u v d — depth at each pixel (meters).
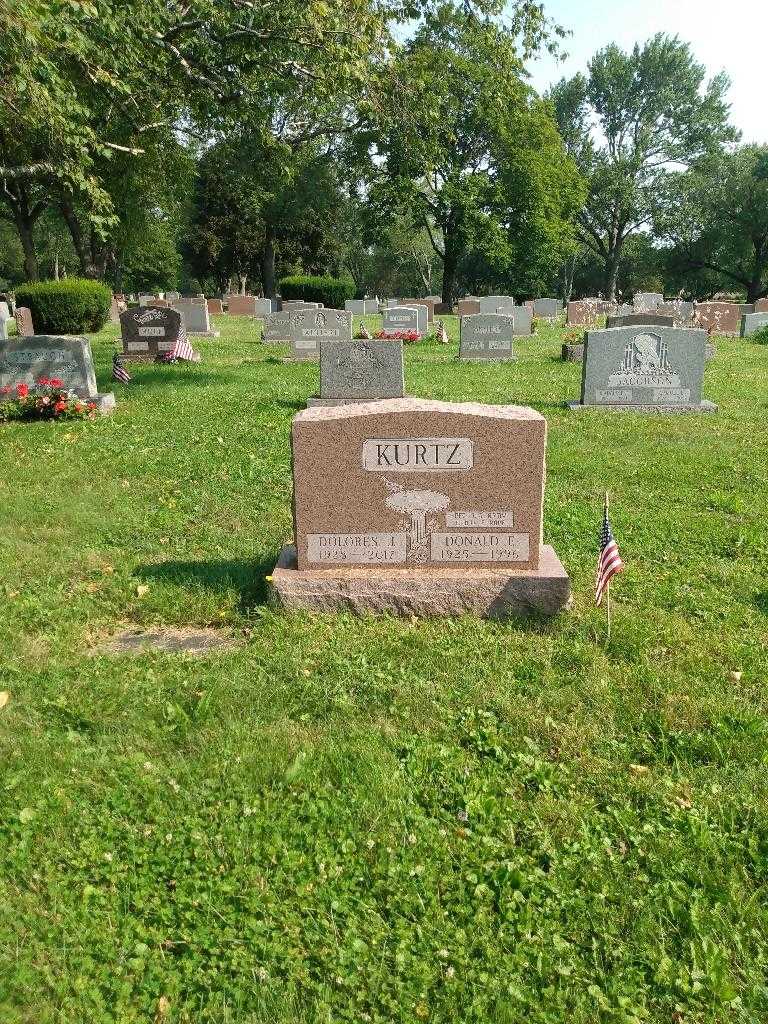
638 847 3.26
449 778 3.65
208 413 12.24
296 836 3.29
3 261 73.44
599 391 12.92
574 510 7.61
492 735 3.95
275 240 59.62
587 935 2.87
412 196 46.25
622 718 4.12
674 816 3.42
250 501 7.85
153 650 4.82
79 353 12.67
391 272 85.19
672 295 76.81
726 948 2.80
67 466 9.10
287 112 23.59
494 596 5.20
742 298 76.06
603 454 9.88
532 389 14.98
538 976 2.71
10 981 2.64
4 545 6.51
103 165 24.67
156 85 15.88
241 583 5.75
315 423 5.12
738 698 4.30
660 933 2.88
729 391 14.77
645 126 62.47
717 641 4.95
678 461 9.50
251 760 3.72
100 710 4.12
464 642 4.86
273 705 4.18
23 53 10.16
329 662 4.58
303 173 47.97
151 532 6.95
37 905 2.95
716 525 7.18
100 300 27.92
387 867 3.13
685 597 5.62
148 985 2.64
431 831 3.33
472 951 2.80
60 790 3.51
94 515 7.32
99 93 15.12
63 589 5.72
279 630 4.99
